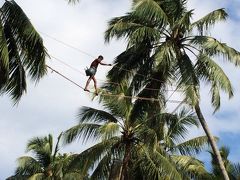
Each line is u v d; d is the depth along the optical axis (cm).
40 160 4272
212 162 3641
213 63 2780
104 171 3088
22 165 4188
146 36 2819
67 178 3616
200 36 2834
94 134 3127
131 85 3019
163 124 2994
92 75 2573
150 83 2991
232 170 3612
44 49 2122
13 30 2136
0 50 1953
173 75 2916
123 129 3127
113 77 3048
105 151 3105
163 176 3016
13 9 2109
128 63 3011
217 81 2744
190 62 2812
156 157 3042
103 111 3172
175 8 2894
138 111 3050
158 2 2961
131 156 3102
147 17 2811
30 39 2097
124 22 2880
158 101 2988
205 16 2841
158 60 2748
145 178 3058
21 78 2136
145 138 2934
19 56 2138
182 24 2761
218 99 2756
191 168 3303
